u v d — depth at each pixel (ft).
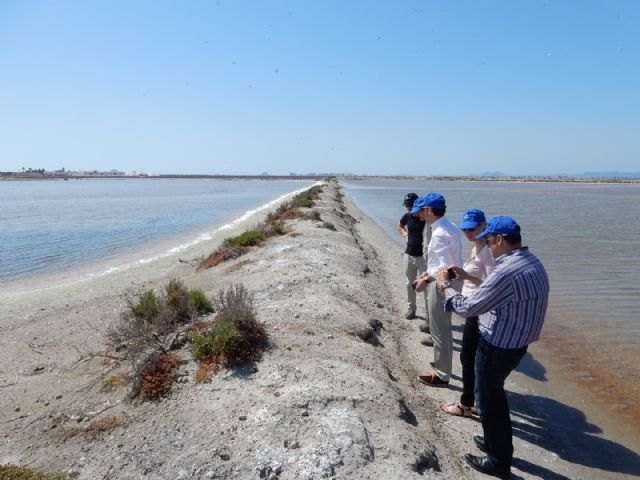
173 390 17.43
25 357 24.53
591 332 29.76
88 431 15.52
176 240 76.02
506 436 14.16
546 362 24.91
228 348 19.16
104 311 33.88
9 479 12.55
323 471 12.66
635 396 20.97
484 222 17.12
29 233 85.92
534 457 16.03
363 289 33.86
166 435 14.70
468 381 17.81
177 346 20.83
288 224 69.15
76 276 49.16
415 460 13.70
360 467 13.00
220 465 13.00
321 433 14.26
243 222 101.04
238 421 15.07
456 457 15.29
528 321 12.83
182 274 46.96
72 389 19.44
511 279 12.63
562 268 49.98
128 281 44.96
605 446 16.88
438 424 17.43
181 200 196.75
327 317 24.93
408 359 23.99
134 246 70.03
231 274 38.42
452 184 483.51
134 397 17.42
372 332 25.38
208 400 16.53
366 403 16.30
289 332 22.47
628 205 155.43
